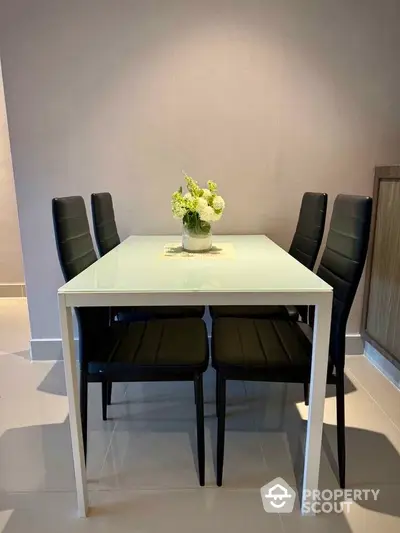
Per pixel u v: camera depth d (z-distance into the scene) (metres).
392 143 2.28
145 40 2.15
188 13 2.12
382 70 2.20
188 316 1.97
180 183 2.32
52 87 2.18
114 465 1.53
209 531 1.24
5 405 1.95
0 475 1.48
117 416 1.86
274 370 1.35
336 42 2.16
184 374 1.39
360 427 1.74
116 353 1.44
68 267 1.38
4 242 3.69
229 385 2.15
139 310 1.98
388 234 2.11
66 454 1.60
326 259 1.53
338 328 1.32
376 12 2.12
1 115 3.48
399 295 2.01
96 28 2.13
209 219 1.70
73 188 2.31
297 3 2.12
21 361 2.44
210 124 2.25
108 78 2.19
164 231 2.38
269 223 2.38
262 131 2.27
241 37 2.15
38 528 1.26
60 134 2.24
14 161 2.26
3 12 2.08
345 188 2.33
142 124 2.25
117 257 1.64
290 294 1.15
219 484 1.42
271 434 1.72
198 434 1.42
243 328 1.63
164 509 1.33
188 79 2.20
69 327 1.19
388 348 2.13
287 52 2.17
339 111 2.24
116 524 1.27
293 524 1.27
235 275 1.32
